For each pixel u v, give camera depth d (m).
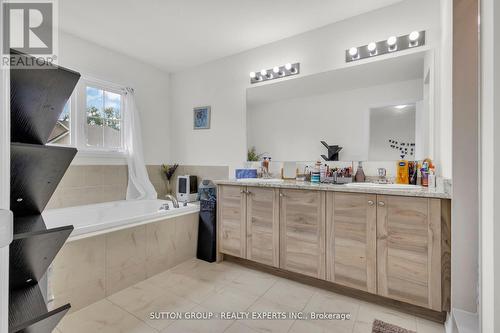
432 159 2.04
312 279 2.15
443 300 1.51
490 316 0.75
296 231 2.08
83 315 1.70
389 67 2.23
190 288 2.09
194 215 2.75
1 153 0.45
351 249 1.83
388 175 2.23
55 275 1.64
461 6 1.38
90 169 2.76
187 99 3.57
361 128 2.36
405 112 2.17
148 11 2.27
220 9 2.26
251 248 2.34
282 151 2.78
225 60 3.21
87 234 1.85
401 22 2.17
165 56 3.20
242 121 3.07
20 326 0.64
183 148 3.62
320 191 1.96
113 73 3.02
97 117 2.87
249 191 2.36
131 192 3.06
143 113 3.37
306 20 2.44
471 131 1.37
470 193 1.38
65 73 0.78
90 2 2.12
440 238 1.51
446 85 1.68
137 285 2.12
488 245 0.77
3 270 0.46
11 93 0.72
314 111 2.60
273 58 2.86
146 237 2.25
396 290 1.66
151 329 1.58
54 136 2.53
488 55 0.77
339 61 2.46
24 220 0.90
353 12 2.32
